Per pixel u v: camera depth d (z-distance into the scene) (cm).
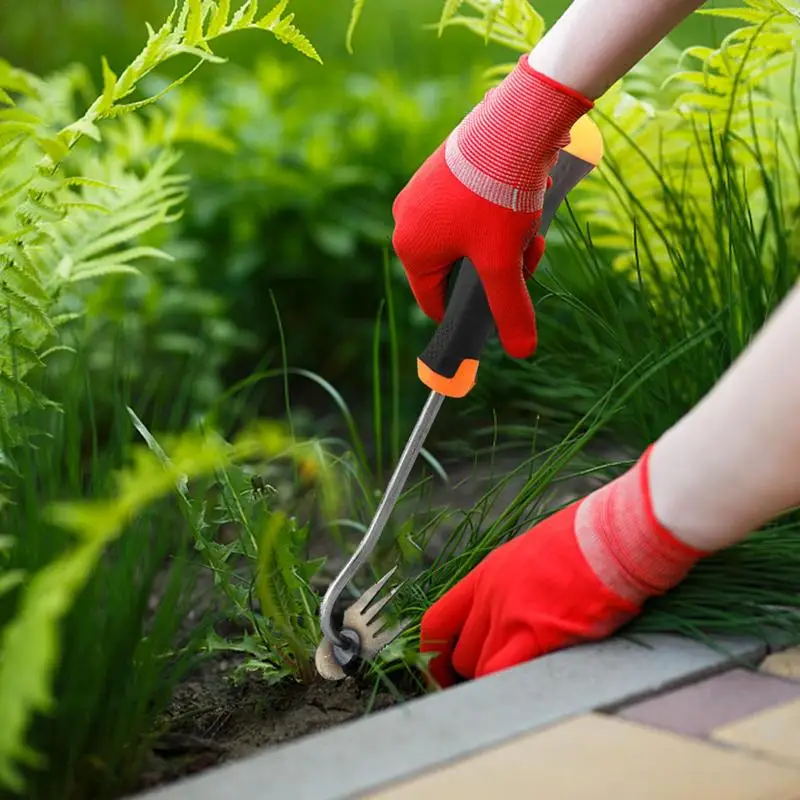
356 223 401
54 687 144
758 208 271
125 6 540
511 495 307
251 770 135
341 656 185
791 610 177
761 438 149
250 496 198
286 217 404
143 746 157
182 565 166
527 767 134
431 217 179
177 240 405
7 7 500
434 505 305
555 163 191
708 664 161
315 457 215
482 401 284
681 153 266
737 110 250
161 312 370
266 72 443
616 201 275
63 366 291
